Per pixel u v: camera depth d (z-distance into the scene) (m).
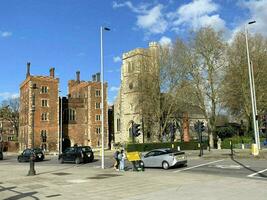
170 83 69.31
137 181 21.11
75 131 96.50
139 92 70.88
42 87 90.38
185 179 21.22
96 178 23.72
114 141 94.31
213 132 66.94
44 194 17.50
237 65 64.81
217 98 65.94
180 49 68.12
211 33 65.94
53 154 74.56
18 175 27.86
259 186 17.19
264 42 64.56
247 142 62.38
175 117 79.75
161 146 65.75
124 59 90.25
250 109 64.25
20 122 99.69
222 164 31.22
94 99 98.00
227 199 14.01
